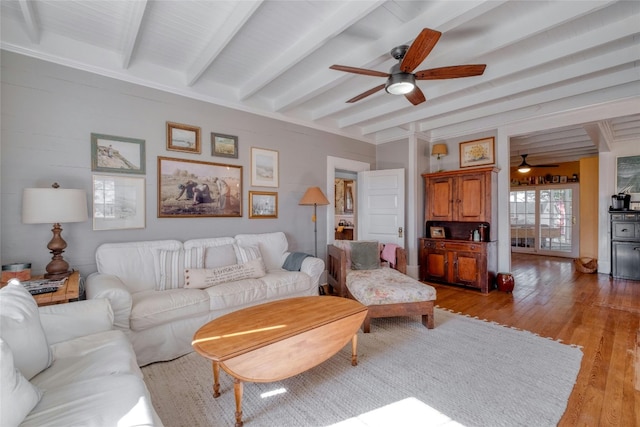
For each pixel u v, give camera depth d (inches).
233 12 86.9
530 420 64.3
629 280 194.7
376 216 202.8
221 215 138.1
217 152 137.3
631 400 70.7
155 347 90.0
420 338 106.6
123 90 112.7
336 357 92.9
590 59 113.1
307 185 173.5
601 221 219.3
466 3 78.0
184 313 94.6
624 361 88.7
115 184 110.5
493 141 180.9
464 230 194.5
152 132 119.1
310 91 132.0
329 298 97.7
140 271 106.3
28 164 94.8
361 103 159.9
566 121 151.3
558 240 303.1
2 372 37.9
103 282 86.9
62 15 89.4
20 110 93.6
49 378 51.6
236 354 61.2
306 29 96.7
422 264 193.5
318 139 179.6
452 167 200.5
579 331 111.9
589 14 88.6
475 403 70.2
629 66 114.6
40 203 81.9
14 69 92.6
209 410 68.8
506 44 95.4
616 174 213.0
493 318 126.7
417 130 196.4
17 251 92.9
